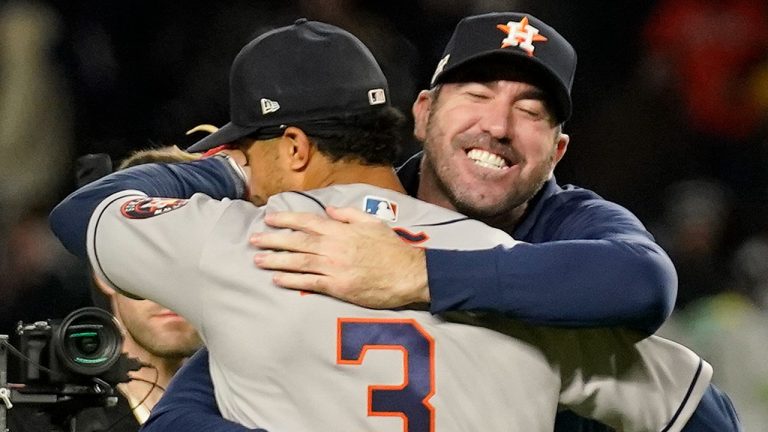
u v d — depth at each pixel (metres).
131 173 11.06
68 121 29.48
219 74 29.72
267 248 10.04
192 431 10.04
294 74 10.59
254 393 9.99
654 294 9.98
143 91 29.95
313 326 9.86
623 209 11.34
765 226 32.47
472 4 31.88
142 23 30.16
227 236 10.15
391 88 29.06
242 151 11.05
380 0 31.16
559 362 10.28
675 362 10.75
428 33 31.25
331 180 10.59
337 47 10.69
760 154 34.94
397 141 10.77
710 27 35.78
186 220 10.26
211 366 10.38
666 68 35.09
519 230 11.71
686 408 10.70
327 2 29.98
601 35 34.91
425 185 11.82
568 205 11.65
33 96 29.16
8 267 26.88
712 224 31.16
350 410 9.82
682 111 34.94
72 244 10.70
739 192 34.38
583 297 9.84
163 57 29.98
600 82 34.78
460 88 11.34
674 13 35.91
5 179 28.95
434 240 10.24
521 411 10.03
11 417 12.19
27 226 28.25
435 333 9.97
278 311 9.89
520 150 11.29
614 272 9.92
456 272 9.82
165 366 12.89
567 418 11.23
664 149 34.28
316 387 9.85
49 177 29.22
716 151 34.91
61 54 29.64
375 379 9.84
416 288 9.84
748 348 27.16
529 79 11.23
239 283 9.99
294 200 10.34
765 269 30.50
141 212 10.45
